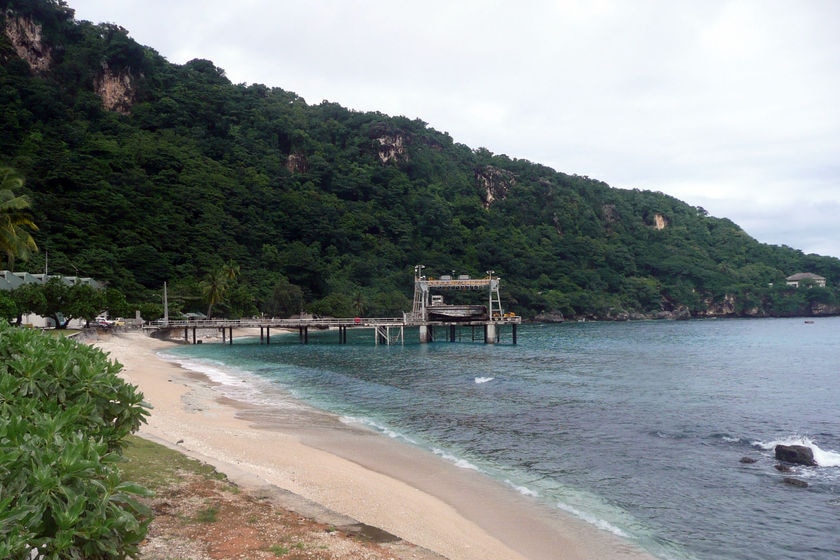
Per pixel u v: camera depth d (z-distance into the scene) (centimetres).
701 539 1333
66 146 13062
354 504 1420
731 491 1673
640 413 2866
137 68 18288
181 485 1240
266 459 1772
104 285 9631
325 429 2397
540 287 18725
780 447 2038
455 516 1423
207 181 14550
